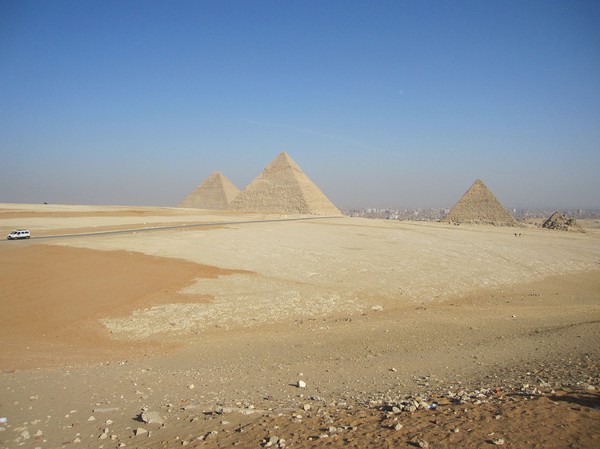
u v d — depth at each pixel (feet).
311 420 29.73
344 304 104.22
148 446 27.22
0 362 59.47
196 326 85.30
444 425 25.82
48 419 34.37
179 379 49.70
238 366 57.57
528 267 172.14
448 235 295.89
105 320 84.79
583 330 71.72
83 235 209.87
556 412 26.63
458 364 54.49
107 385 46.55
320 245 206.90
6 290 95.35
